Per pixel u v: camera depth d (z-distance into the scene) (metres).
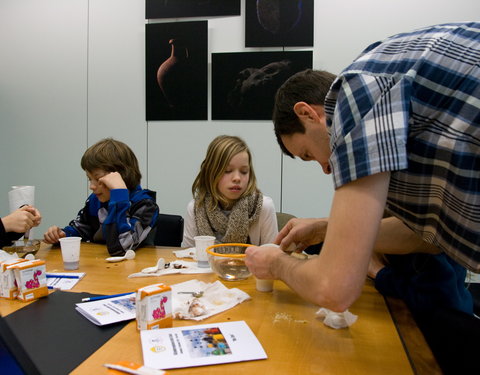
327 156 0.82
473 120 0.59
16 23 3.00
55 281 1.06
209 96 2.73
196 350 0.65
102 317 0.78
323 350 0.67
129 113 2.87
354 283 0.56
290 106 0.82
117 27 2.85
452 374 0.74
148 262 1.30
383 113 0.57
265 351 0.66
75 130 2.96
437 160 0.64
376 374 0.59
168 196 2.86
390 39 0.67
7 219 1.39
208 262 1.21
